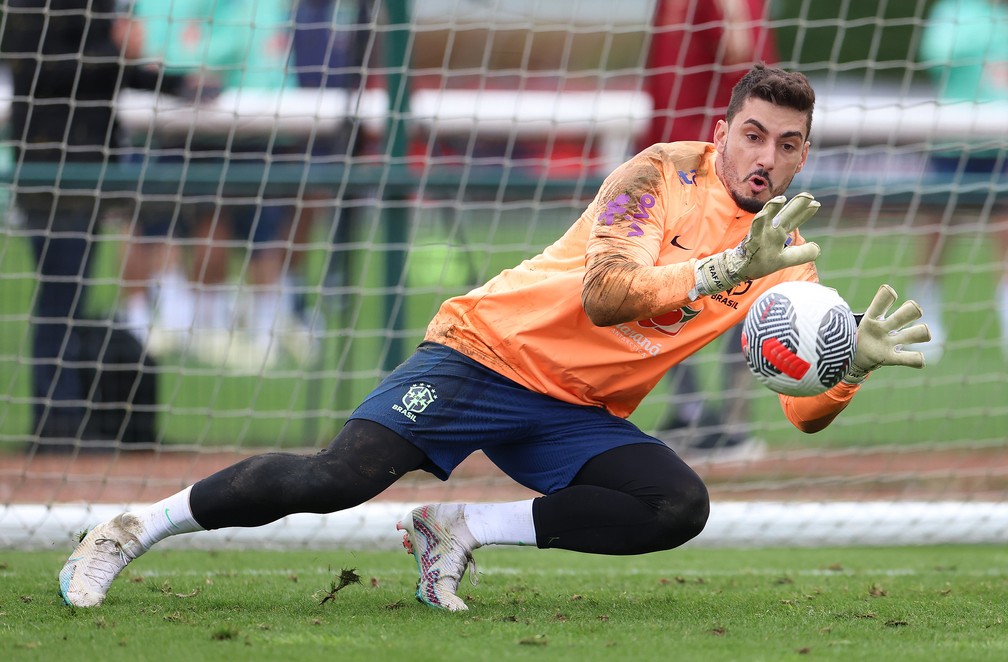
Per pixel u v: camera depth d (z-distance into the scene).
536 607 12.02
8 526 17.44
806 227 27.61
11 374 24.25
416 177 21.06
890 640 10.15
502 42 32.88
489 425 11.31
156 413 22.55
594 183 21.19
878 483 22.70
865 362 10.63
